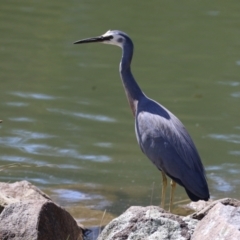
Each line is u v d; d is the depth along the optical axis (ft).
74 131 47.80
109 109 52.65
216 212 23.04
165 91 57.67
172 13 85.61
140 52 68.95
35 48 68.28
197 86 59.26
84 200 36.11
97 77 60.49
